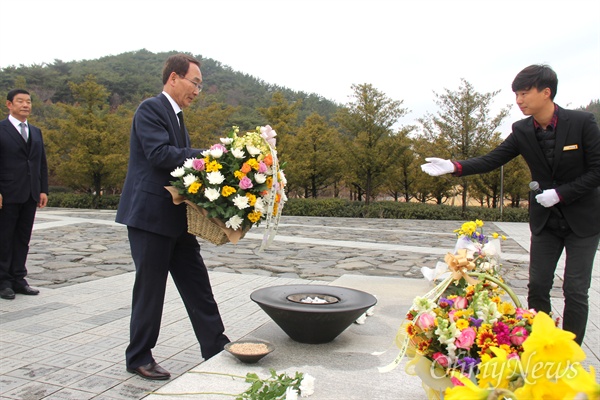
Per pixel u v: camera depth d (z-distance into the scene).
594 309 5.25
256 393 2.42
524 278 7.36
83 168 25.67
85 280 6.50
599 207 3.14
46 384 3.12
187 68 3.27
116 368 3.41
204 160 2.96
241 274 7.12
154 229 3.08
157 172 3.12
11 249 5.41
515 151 3.43
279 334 3.46
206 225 3.04
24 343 3.90
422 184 26.38
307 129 26.61
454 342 1.95
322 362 2.92
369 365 2.88
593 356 3.76
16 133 5.31
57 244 10.19
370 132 24.11
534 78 3.10
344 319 3.09
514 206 26.27
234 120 42.50
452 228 16.55
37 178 5.48
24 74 64.00
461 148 22.97
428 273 4.26
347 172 25.22
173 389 2.56
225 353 3.08
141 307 3.16
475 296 2.12
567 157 3.12
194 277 3.39
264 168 2.97
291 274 7.29
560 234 3.26
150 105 3.14
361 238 12.80
